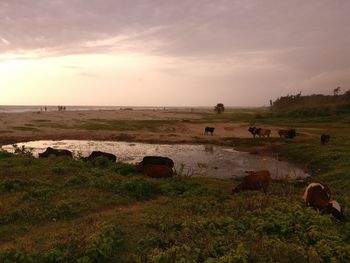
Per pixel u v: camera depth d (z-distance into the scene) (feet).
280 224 31.17
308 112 231.71
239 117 254.27
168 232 30.12
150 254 25.79
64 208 36.17
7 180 43.73
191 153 108.27
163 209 37.55
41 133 144.66
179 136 142.31
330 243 27.84
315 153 94.12
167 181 50.83
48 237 29.14
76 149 113.19
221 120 216.54
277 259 25.30
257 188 47.93
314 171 81.87
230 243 27.40
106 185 45.06
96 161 59.72
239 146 121.60
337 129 153.38
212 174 78.07
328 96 346.74
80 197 40.47
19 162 57.00
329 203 36.50
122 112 325.21
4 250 25.18
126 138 139.64
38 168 53.06
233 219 32.60
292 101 371.97
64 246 26.45
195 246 26.63
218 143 128.57
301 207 35.81
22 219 33.96
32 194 40.22
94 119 214.90
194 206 38.45
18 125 166.50
